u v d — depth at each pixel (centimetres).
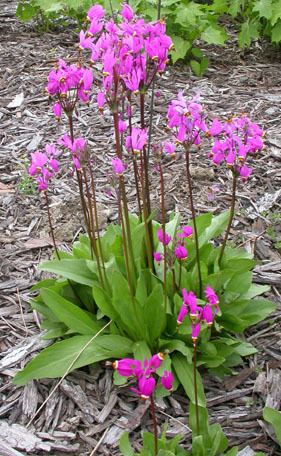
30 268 180
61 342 147
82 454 136
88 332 151
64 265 153
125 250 140
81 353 145
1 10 365
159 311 145
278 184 212
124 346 147
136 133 133
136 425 141
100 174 216
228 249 167
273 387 147
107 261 158
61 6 303
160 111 248
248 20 296
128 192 207
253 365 152
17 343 158
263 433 139
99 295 146
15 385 148
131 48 127
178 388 147
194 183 212
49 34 324
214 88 270
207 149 228
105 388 147
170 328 150
